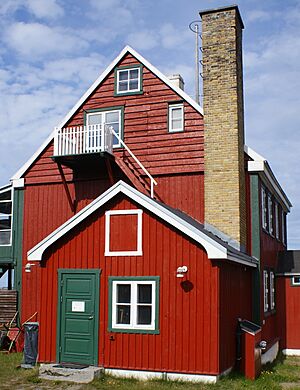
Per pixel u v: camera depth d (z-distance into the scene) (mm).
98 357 13547
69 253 14273
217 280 12820
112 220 14008
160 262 13391
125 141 19000
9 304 19344
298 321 21406
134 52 19328
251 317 17188
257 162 17812
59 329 14031
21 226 20016
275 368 16922
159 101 18781
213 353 12586
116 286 13719
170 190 18156
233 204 16906
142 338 13242
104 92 19609
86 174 19438
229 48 17797
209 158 17484
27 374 13406
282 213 26484
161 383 12414
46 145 20078
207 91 17891
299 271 21641
